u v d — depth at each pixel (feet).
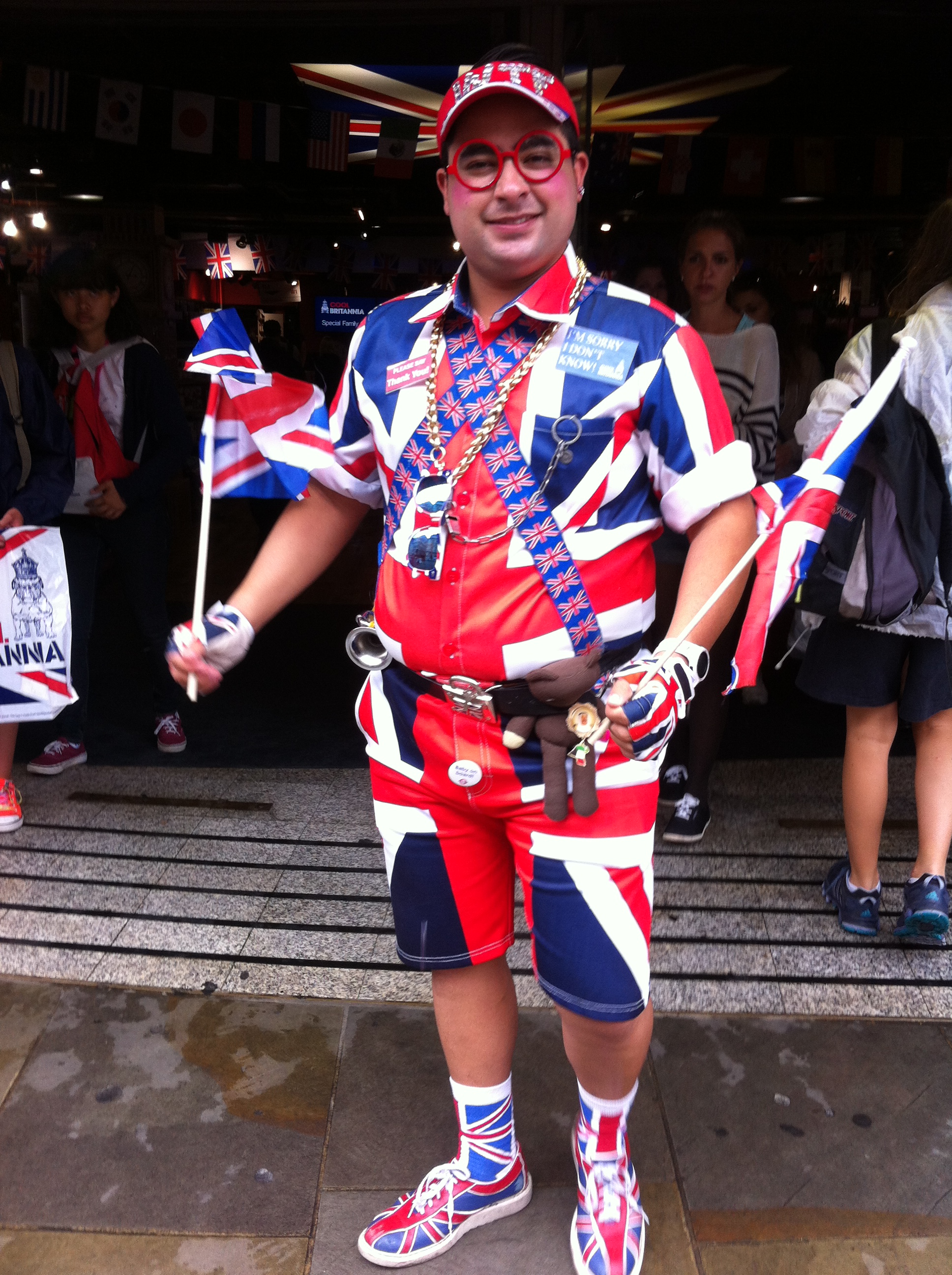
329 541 5.26
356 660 5.00
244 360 4.85
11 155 29.63
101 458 10.78
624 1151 5.49
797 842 9.91
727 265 9.45
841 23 11.98
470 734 4.71
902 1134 6.36
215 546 25.11
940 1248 5.58
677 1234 5.68
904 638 7.75
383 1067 6.93
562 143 4.15
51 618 9.31
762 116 24.58
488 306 4.48
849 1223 5.74
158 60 18.85
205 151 18.44
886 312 8.75
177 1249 5.59
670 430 4.33
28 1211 5.82
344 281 42.45
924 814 8.12
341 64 18.88
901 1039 7.19
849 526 7.39
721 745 12.32
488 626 4.47
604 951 4.80
